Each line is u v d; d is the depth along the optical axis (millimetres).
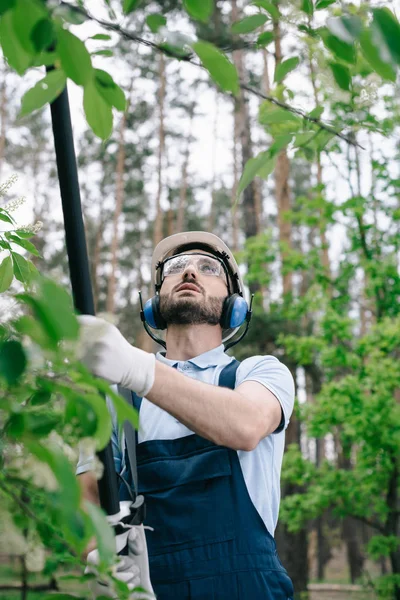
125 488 2074
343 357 9758
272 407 2059
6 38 1059
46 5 942
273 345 14094
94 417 911
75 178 1516
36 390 943
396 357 11453
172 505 1990
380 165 9836
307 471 9914
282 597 1958
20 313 928
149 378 1618
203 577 1918
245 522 1986
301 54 1574
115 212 23594
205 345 2393
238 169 23516
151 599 1243
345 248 10586
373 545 9297
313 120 1902
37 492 961
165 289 2447
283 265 11812
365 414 8734
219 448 2053
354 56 1269
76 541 861
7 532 1003
